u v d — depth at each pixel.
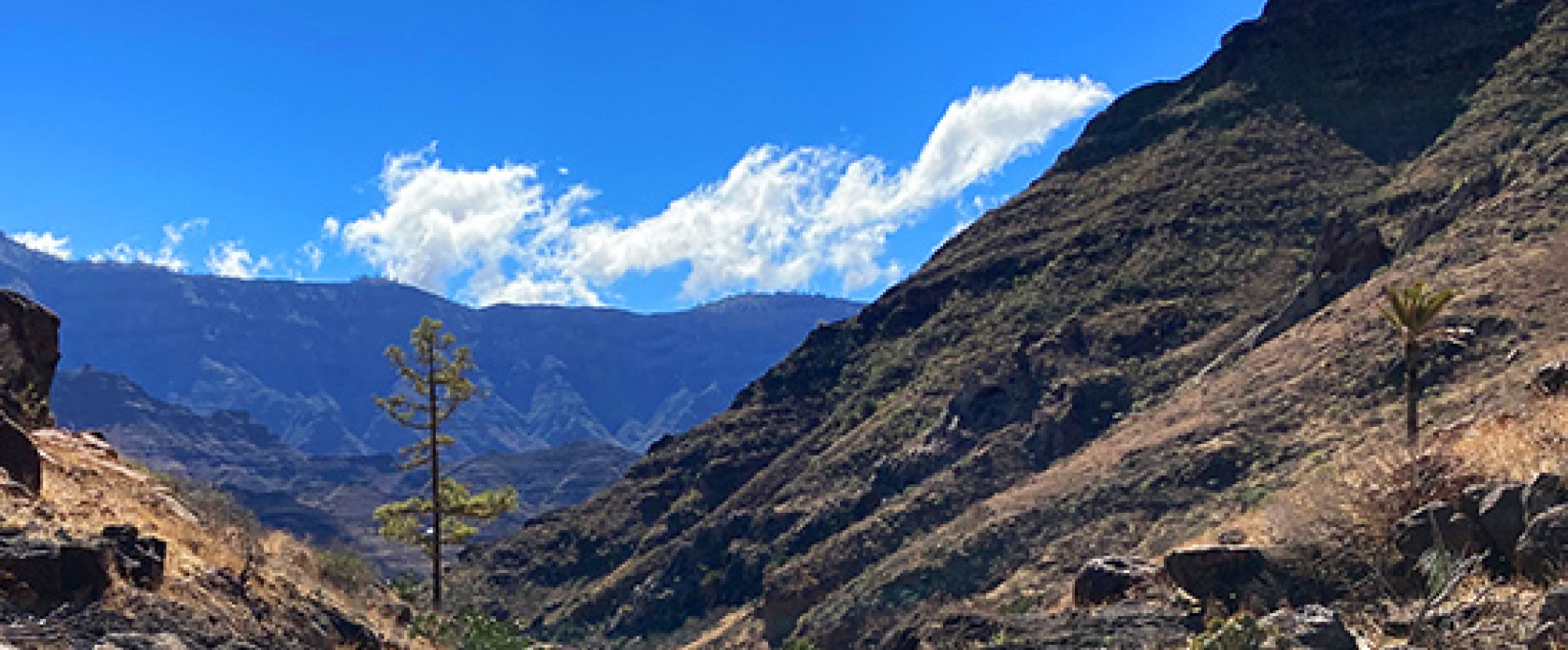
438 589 32.06
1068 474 72.25
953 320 122.94
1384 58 129.00
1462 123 113.25
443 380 33.19
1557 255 65.69
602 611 104.38
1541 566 10.15
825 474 101.69
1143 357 95.31
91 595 8.63
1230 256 107.44
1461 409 51.59
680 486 125.12
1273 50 138.12
